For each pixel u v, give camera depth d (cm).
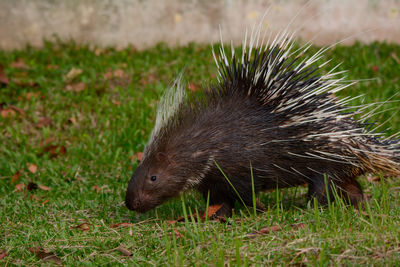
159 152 589
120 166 820
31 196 720
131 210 598
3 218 628
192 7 1388
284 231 509
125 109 988
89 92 1073
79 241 544
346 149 597
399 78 1087
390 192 668
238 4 1382
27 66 1233
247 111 589
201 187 601
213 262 450
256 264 436
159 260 473
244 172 580
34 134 948
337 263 426
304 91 594
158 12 1388
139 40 1398
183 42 1404
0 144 911
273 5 1373
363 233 479
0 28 1370
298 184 607
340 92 973
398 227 487
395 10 1388
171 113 618
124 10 1384
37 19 1377
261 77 593
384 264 420
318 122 584
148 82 1123
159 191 593
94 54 1324
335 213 551
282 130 575
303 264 435
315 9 1373
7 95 1073
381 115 910
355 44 1320
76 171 800
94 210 662
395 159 632
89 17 1386
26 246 538
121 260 494
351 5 1379
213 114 596
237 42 1391
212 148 581
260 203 615
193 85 1062
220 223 572
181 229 554
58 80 1136
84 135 916
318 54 635
